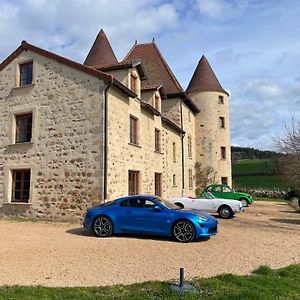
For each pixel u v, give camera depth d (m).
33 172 13.93
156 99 20.33
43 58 14.55
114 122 13.39
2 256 7.09
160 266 6.44
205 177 28.62
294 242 9.33
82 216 12.60
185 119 25.92
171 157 21.53
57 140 13.58
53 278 5.60
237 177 48.41
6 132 15.00
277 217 16.19
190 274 5.95
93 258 6.98
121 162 13.80
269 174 46.94
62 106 13.69
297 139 20.56
